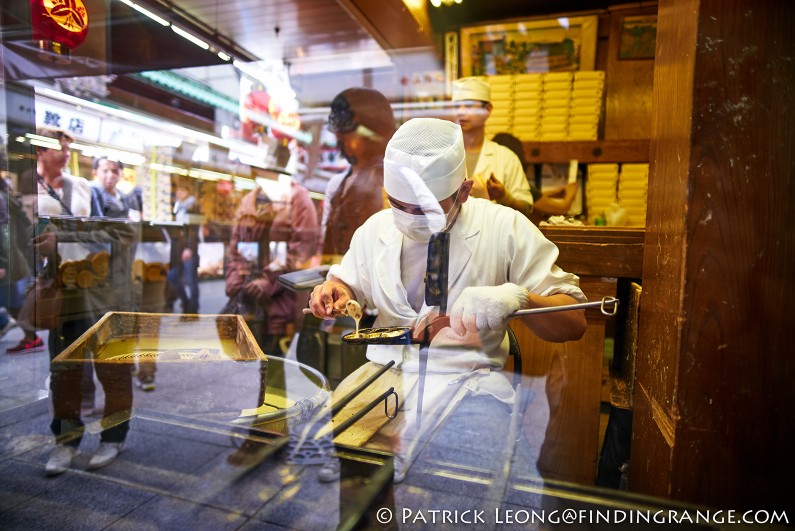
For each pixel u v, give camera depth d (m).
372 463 0.71
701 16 0.72
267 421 0.84
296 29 2.06
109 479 0.70
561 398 1.10
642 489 0.99
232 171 2.27
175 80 2.21
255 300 1.37
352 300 1.13
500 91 2.18
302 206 1.78
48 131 1.51
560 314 1.00
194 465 0.72
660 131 0.99
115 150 1.90
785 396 0.74
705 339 0.75
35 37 1.42
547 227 1.35
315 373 1.05
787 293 0.73
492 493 0.64
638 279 1.35
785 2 0.69
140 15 2.00
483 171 1.33
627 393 1.29
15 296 1.30
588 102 2.10
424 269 1.07
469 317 0.92
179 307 1.51
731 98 0.72
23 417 0.89
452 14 2.21
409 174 0.93
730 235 0.73
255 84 2.21
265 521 0.61
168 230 1.79
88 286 1.50
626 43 2.22
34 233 1.37
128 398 0.89
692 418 0.77
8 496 0.68
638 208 2.07
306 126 2.12
